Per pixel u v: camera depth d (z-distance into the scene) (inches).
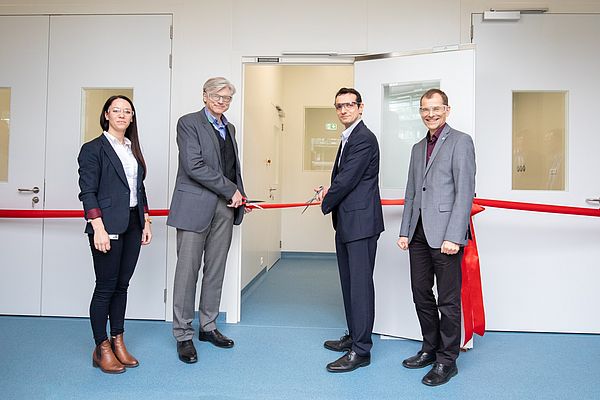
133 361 96.0
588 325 123.4
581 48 125.4
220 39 132.7
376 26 130.0
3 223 134.7
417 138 118.4
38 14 135.1
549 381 90.4
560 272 124.0
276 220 256.5
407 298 115.6
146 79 133.5
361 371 95.0
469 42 127.4
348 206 97.0
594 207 124.2
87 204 87.4
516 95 128.3
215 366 96.7
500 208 124.6
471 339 109.6
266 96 211.9
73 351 104.8
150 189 132.6
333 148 279.3
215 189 102.0
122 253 95.6
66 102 134.6
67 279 133.7
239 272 132.0
